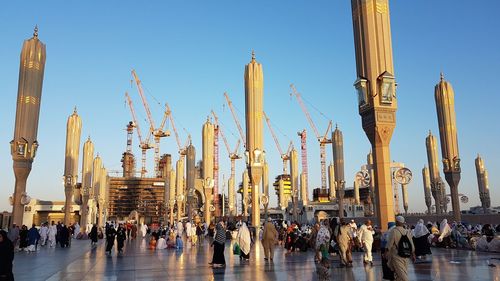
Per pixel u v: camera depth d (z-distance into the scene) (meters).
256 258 19.95
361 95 20.44
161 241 28.64
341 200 51.66
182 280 12.85
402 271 8.78
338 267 15.41
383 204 19.31
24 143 30.77
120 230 26.58
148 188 176.50
